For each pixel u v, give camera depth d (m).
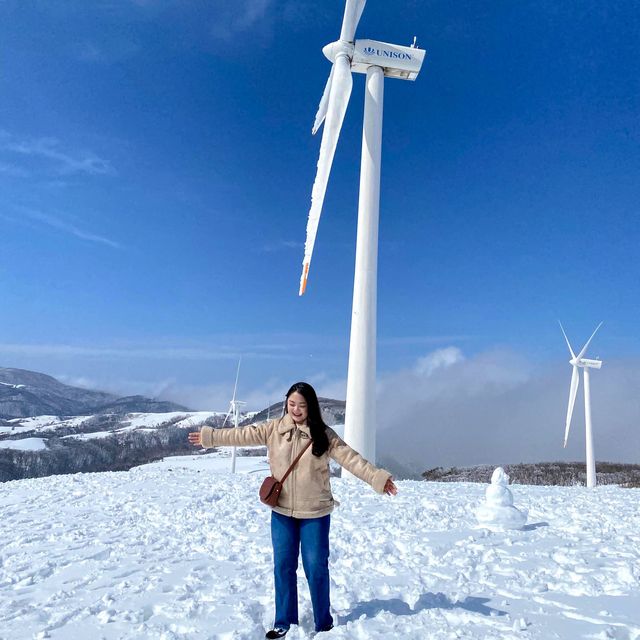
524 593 4.37
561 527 7.34
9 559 6.48
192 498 10.72
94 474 16.81
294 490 3.68
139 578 5.24
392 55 19.75
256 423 3.96
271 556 5.94
